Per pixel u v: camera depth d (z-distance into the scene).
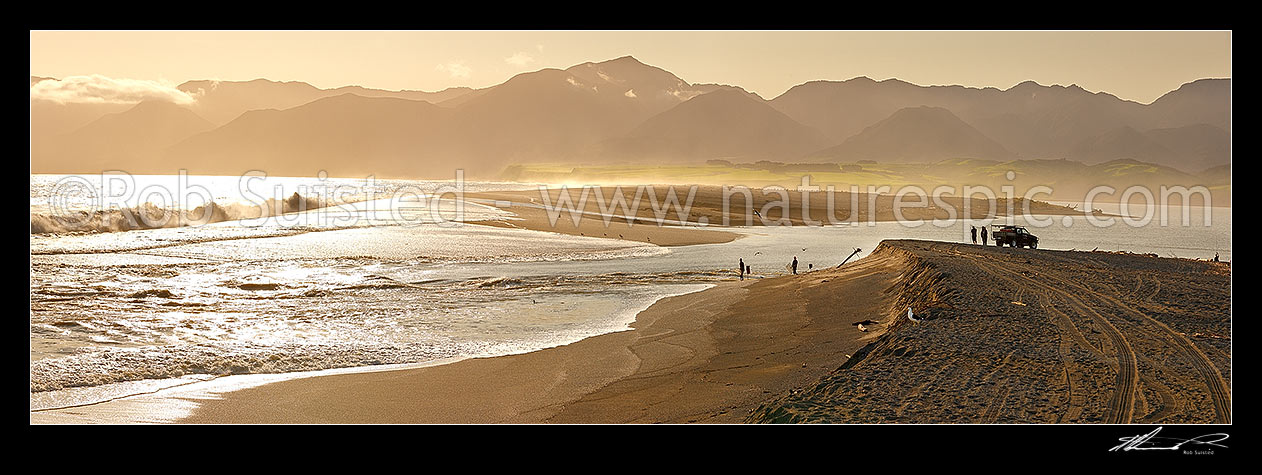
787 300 26.92
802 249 59.88
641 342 20.97
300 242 52.69
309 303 27.95
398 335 22.14
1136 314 20.88
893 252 36.28
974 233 53.00
